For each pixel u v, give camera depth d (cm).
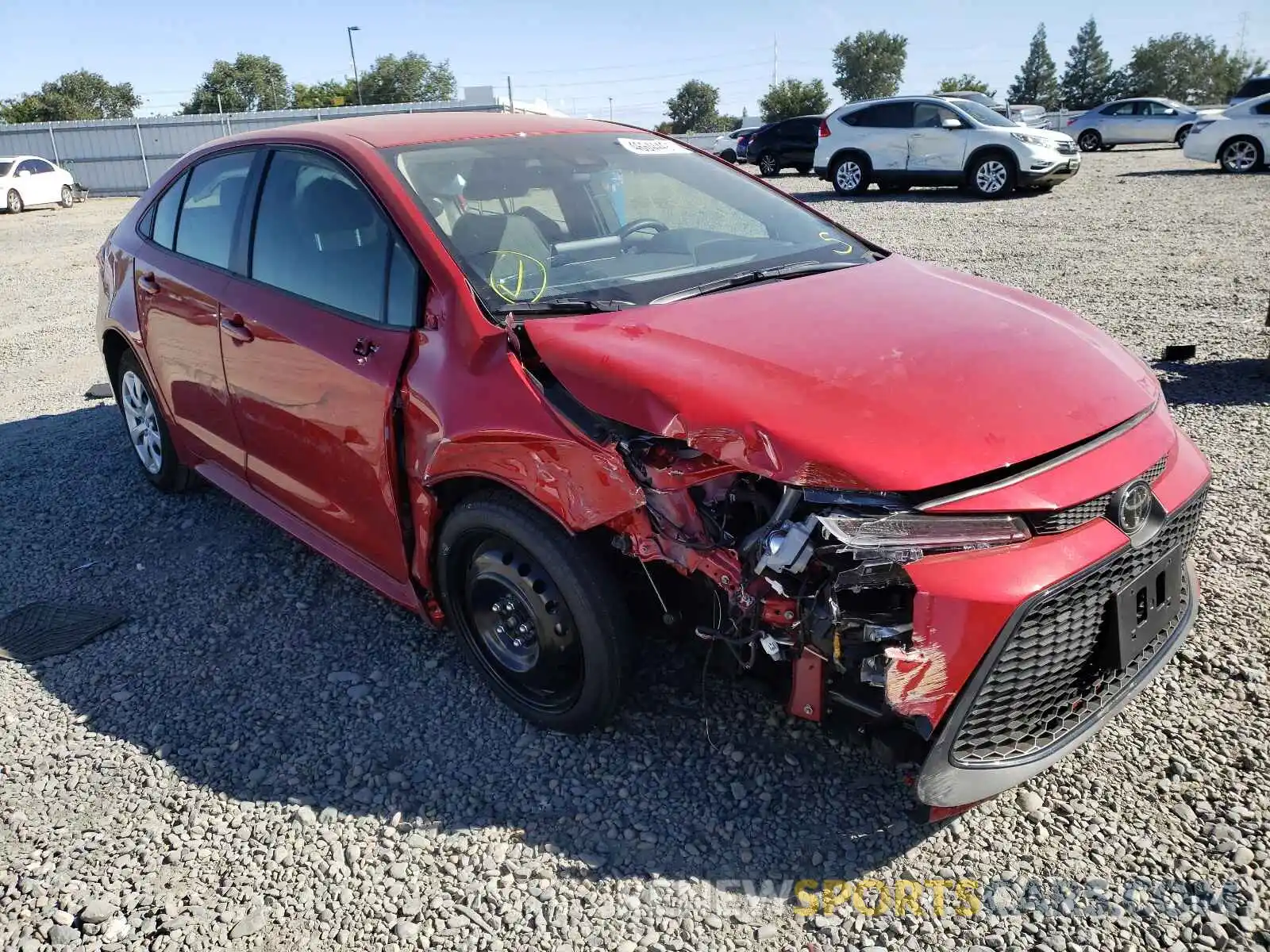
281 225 343
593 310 277
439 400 269
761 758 270
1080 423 231
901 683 206
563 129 373
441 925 222
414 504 288
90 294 1145
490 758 277
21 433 591
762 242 345
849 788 258
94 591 384
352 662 327
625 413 234
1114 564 224
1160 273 880
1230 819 239
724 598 237
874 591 218
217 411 383
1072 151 1630
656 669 305
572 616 258
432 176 315
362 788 268
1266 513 394
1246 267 887
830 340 253
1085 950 207
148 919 227
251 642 342
